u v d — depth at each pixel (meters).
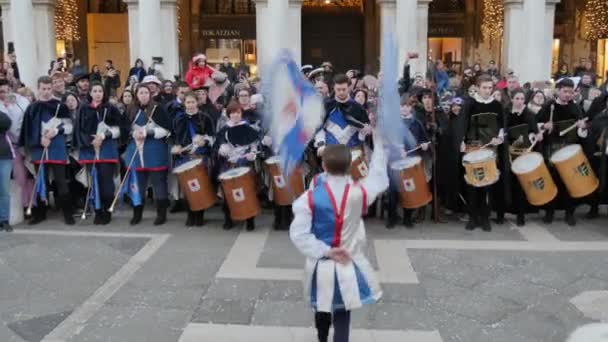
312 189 3.88
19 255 6.62
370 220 8.14
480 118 7.52
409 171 7.43
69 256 6.59
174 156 8.10
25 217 8.22
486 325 4.92
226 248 6.86
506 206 7.84
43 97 7.79
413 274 6.00
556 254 6.62
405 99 7.67
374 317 5.05
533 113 7.73
